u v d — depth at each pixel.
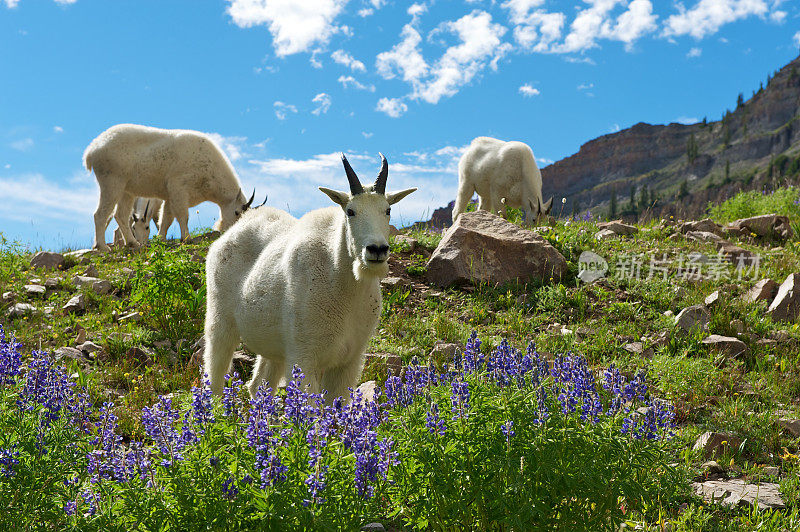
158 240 11.80
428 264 9.17
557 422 3.11
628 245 10.37
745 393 6.02
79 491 3.02
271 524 2.78
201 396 3.10
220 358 5.34
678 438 3.71
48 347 7.19
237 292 5.15
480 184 15.69
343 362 4.84
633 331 7.59
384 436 3.22
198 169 13.66
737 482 4.45
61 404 3.31
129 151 13.15
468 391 3.24
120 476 2.96
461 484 3.14
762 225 12.05
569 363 3.52
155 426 3.01
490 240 9.02
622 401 3.42
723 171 166.25
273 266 4.84
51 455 2.97
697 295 8.39
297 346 4.61
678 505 4.00
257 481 2.84
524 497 2.98
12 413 3.16
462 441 3.13
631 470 3.21
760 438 5.16
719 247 10.59
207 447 2.99
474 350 3.65
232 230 5.43
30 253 11.81
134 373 6.57
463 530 3.14
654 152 198.50
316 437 2.93
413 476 3.10
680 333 7.42
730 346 7.05
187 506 2.79
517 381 3.45
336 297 4.56
